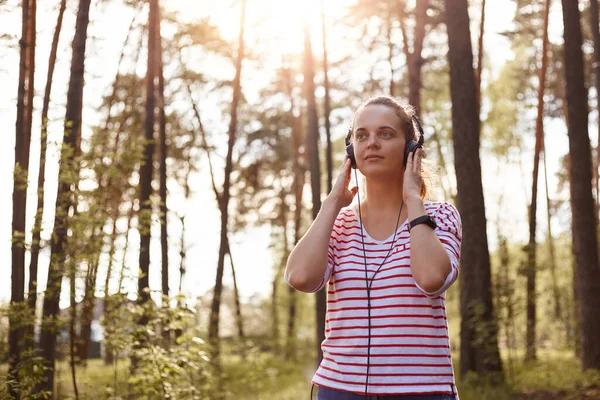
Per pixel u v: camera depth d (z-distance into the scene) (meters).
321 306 15.09
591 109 20.28
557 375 12.09
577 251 12.01
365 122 2.04
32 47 10.55
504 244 11.83
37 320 6.92
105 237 7.21
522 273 11.41
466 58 11.39
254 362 13.58
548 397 10.33
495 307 11.41
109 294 6.90
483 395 10.13
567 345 17.08
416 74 16.88
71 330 7.31
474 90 11.45
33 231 7.16
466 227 11.43
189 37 18.75
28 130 9.61
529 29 18.59
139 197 12.46
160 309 7.12
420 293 1.88
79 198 7.08
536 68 22.39
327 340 2.00
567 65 12.02
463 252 11.49
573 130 11.94
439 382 1.85
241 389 13.27
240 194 28.16
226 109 23.78
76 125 8.12
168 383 6.73
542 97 18.25
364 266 1.95
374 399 1.86
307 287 1.97
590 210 11.88
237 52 20.25
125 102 18.33
